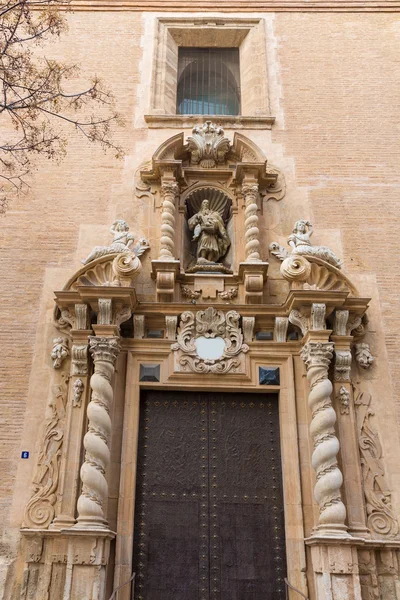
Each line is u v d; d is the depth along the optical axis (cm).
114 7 1438
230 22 1443
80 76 1332
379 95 1317
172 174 1169
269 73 1357
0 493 916
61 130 1257
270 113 1294
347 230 1155
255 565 905
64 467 913
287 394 997
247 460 973
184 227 1175
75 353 977
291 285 1035
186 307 1034
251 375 1009
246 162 1157
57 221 1150
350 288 1046
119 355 1009
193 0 1466
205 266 1112
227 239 1166
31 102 981
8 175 1192
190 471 964
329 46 1394
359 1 1462
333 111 1295
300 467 940
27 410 976
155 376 1003
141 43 1395
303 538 891
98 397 924
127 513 902
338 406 975
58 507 899
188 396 1020
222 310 1045
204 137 1221
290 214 1173
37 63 1338
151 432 990
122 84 1331
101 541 833
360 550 878
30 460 940
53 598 823
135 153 1238
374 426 981
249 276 1052
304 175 1216
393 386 1015
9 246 1120
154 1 1456
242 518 933
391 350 1045
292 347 1027
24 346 1029
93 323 1022
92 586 808
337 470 886
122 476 923
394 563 883
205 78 1477
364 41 1401
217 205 1228
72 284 1034
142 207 1176
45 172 1201
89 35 1394
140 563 899
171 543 915
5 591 852
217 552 912
